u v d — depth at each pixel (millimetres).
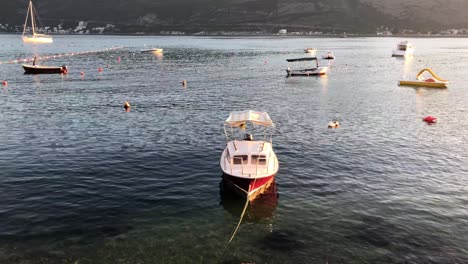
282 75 98312
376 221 24312
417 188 29344
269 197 27594
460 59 141125
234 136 42406
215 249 21344
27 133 43031
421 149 38500
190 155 36031
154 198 27203
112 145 38719
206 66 119188
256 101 63219
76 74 98188
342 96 68312
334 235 22734
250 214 25141
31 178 30266
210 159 35094
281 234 22844
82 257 20453
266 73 102312
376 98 66438
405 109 57469
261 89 75938
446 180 30906
